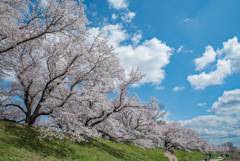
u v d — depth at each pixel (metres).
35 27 11.38
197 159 37.53
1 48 10.63
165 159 24.67
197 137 63.56
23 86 13.68
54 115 11.23
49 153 9.36
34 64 14.21
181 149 51.81
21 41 9.56
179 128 46.44
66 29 9.78
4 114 15.20
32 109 16.78
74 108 16.98
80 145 13.42
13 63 12.85
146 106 18.20
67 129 11.80
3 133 9.54
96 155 12.45
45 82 14.06
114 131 18.91
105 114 17.19
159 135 35.16
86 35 10.38
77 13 10.04
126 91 18.38
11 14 8.98
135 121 24.70
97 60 12.15
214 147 85.69
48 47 13.52
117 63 16.27
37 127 13.34
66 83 13.66
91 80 12.96
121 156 15.73
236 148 111.69
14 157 7.18
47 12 9.73
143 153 23.20
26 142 9.57
